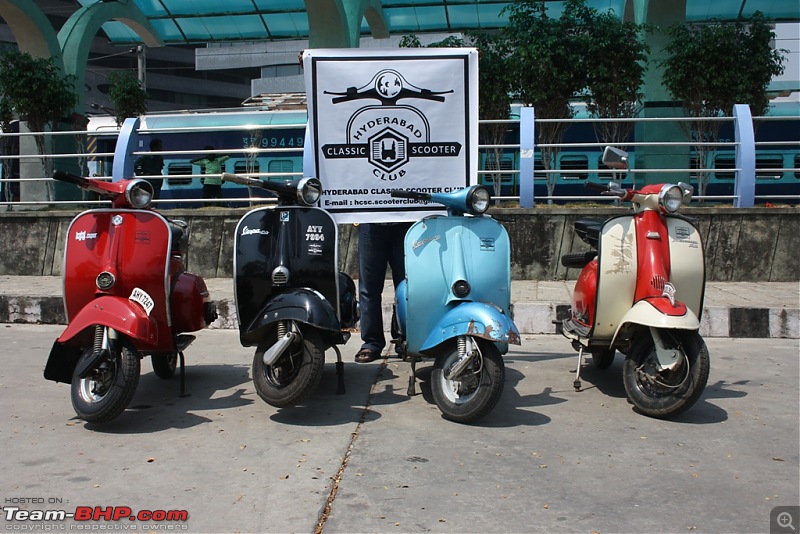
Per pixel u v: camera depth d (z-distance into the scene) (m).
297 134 16.20
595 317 5.17
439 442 4.28
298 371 4.49
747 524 3.22
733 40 11.86
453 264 4.95
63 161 14.90
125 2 16.97
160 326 4.84
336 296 5.12
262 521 3.21
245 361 6.48
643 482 3.70
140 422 4.67
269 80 37.66
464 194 4.95
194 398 5.27
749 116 9.65
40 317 8.22
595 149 15.63
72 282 4.82
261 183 4.94
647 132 13.20
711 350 6.82
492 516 3.28
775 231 9.22
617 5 17.28
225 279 9.63
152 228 4.82
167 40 19.17
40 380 5.73
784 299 7.88
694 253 5.12
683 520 3.26
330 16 14.48
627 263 5.08
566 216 9.33
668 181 13.11
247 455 4.05
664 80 12.69
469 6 17.53
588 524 3.21
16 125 15.50
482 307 4.57
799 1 15.95
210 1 17.20
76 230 4.88
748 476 3.79
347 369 6.15
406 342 5.09
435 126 5.75
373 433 4.44
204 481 3.68
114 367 4.46
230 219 9.71
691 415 4.86
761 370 6.08
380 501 3.44
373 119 5.71
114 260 4.74
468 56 5.73
